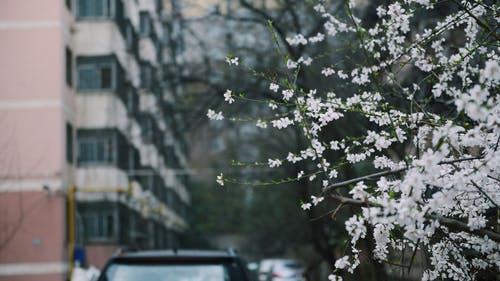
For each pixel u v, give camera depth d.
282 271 35.50
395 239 5.15
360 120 7.54
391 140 5.33
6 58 27.00
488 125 4.21
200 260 7.50
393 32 6.23
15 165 26.48
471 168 4.85
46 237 26.38
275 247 57.22
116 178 33.28
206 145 65.62
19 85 26.91
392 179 5.26
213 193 59.88
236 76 21.73
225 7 24.28
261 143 36.66
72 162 29.44
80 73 33.06
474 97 4.08
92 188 33.19
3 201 26.33
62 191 26.53
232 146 41.25
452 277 5.54
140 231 41.59
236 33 23.89
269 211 48.97
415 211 4.35
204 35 24.98
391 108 5.46
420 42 5.80
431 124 5.17
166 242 53.34
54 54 27.14
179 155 52.69
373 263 5.46
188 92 24.12
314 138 5.47
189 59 25.23
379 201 4.41
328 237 22.86
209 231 63.03
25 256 26.31
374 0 11.09
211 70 23.78
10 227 26.25
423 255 5.86
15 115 26.73
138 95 34.72
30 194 26.45
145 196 37.62
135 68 35.06
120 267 7.41
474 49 5.50
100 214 33.59
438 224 4.41
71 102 29.55
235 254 7.72
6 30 27.14
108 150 33.31
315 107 5.45
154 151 42.84
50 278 26.19
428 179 4.48
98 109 33.03
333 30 6.91
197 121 24.17
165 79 24.67
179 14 24.77
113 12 33.19
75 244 28.77
